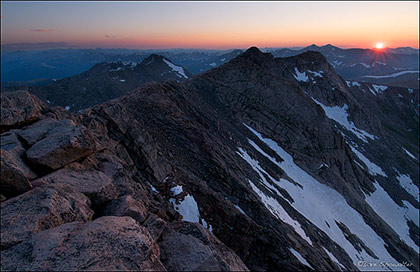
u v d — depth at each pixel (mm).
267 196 39344
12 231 7551
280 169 55188
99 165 14695
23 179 9266
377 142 109062
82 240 7930
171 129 38438
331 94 120000
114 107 24906
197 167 34031
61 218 8805
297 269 25156
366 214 61219
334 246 40531
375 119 123562
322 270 29094
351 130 107500
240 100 69438
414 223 73875
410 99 191375
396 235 60938
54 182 10383
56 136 11945
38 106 16000
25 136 12094
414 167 104750
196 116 49969
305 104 75375
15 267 6703
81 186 11023
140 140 25078
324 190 60125
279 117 70562
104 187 11656
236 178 35438
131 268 7539
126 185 14078
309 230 39219
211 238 12039
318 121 74875
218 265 9352
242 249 25266
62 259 7141
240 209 31328
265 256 25672
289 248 27859
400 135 153375
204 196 27359
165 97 45219
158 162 25906
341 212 55844
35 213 8227
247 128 64312
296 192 50750
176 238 10523
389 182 88250
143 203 14031
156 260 8562
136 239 8477
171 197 24469
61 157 11477
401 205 79812
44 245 7371
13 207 8375
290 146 66938
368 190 76625
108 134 23516
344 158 76688
